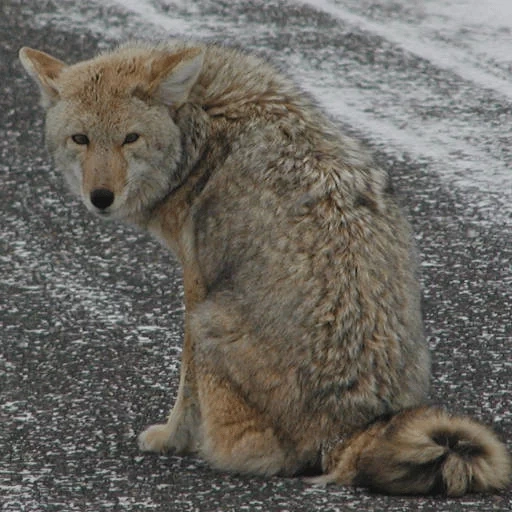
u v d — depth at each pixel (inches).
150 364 489.4
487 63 737.6
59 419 451.8
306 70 733.9
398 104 695.1
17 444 434.0
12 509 386.0
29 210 620.7
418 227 583.8
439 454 372.2
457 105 692.7
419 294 414.9
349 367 389.4
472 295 531.2
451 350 490.6
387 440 378.6
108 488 400.5
